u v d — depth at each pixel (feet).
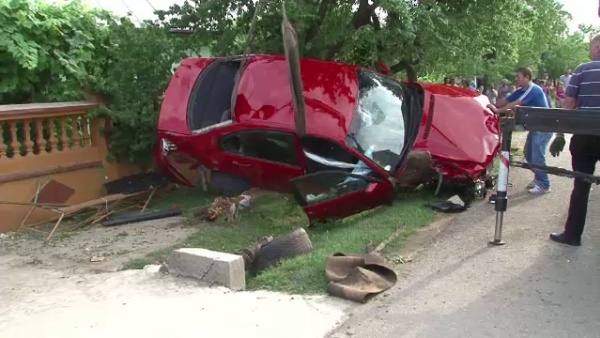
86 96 27.07
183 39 29.35
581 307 11.41
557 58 153.48
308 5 26.13
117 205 25.95
